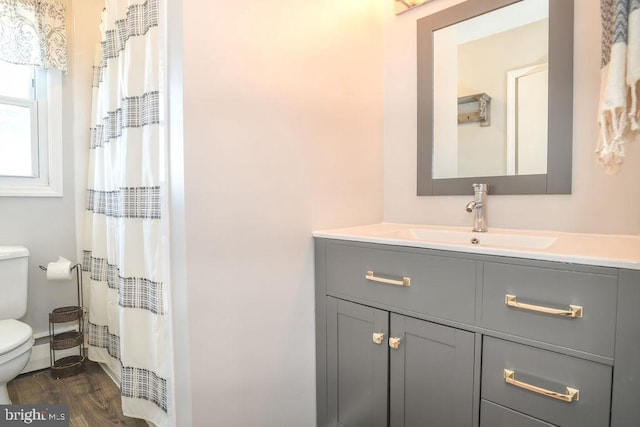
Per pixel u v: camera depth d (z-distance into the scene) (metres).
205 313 1.08
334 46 1.46
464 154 1.49
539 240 1.17
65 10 2.03
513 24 1.34
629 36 0.65
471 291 0.96
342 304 1.29
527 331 0.87
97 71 2.02
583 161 1.21
